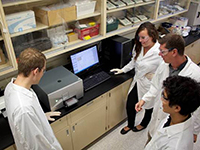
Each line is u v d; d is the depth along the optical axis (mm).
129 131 2562
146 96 1890
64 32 1982
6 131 1516
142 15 2797
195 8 3416
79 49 2438
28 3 1698
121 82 2170
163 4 3023
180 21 3457
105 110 2225
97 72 2352
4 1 1430
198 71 1481
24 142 1150
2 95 1818
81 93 1864
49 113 1628
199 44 3617
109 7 2127
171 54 1430
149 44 1958
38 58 1161
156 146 1080
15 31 1543
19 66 1158
